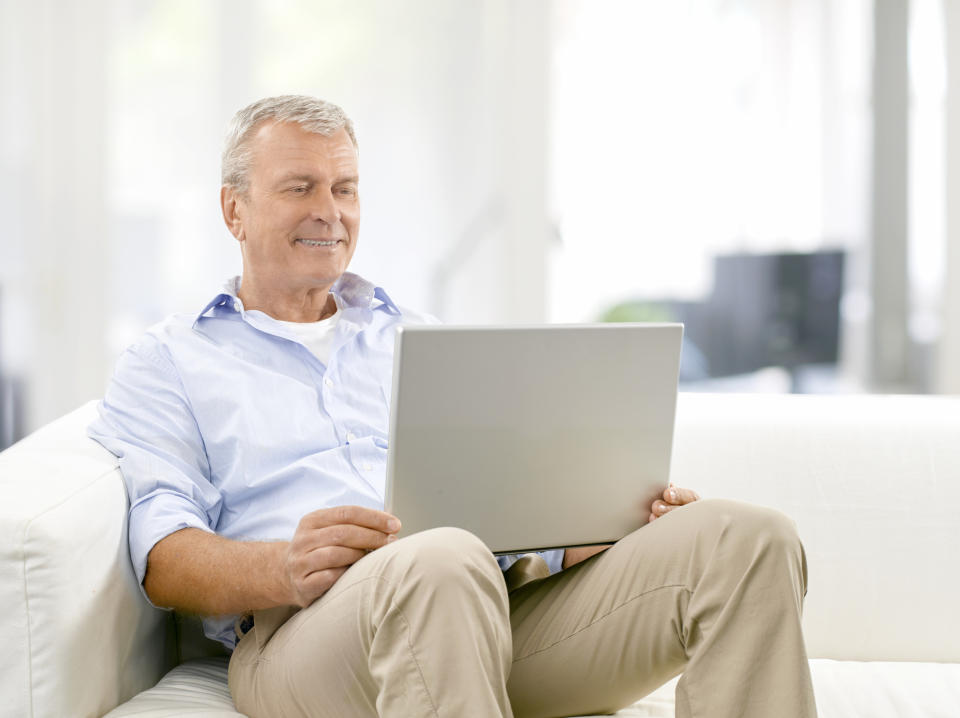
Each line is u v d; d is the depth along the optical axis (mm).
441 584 1338
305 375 1952
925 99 4664
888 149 4711
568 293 4762
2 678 1484
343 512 1489
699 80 4699
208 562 1599
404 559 1367
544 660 1647
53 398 4238
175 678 1792
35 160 4168
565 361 1550
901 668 1928
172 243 4262
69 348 4238
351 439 1902
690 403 2203
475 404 1512
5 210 4164
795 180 4754
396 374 1463
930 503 2062
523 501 1579
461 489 1536
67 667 1499
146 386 1864
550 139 4340
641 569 1565
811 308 4793
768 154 4742
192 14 4215
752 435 2117
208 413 1855
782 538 1473
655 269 4777
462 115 4305
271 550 1555
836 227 4766
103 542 1615
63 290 4219
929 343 4742
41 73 4152
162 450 1786
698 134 4723
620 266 4766
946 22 4520
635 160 4719
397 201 4320
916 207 4707
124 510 1711
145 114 4219
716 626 1459
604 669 1609
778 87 4711
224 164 2066
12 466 1680
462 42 4281
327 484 1832
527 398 1538
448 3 4262
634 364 1599
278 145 1996
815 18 4688
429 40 4273
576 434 1585
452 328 1477
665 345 1613
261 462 1841
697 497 1668
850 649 2021
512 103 4305
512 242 4355
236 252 4285
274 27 4234
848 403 2213
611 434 1609
